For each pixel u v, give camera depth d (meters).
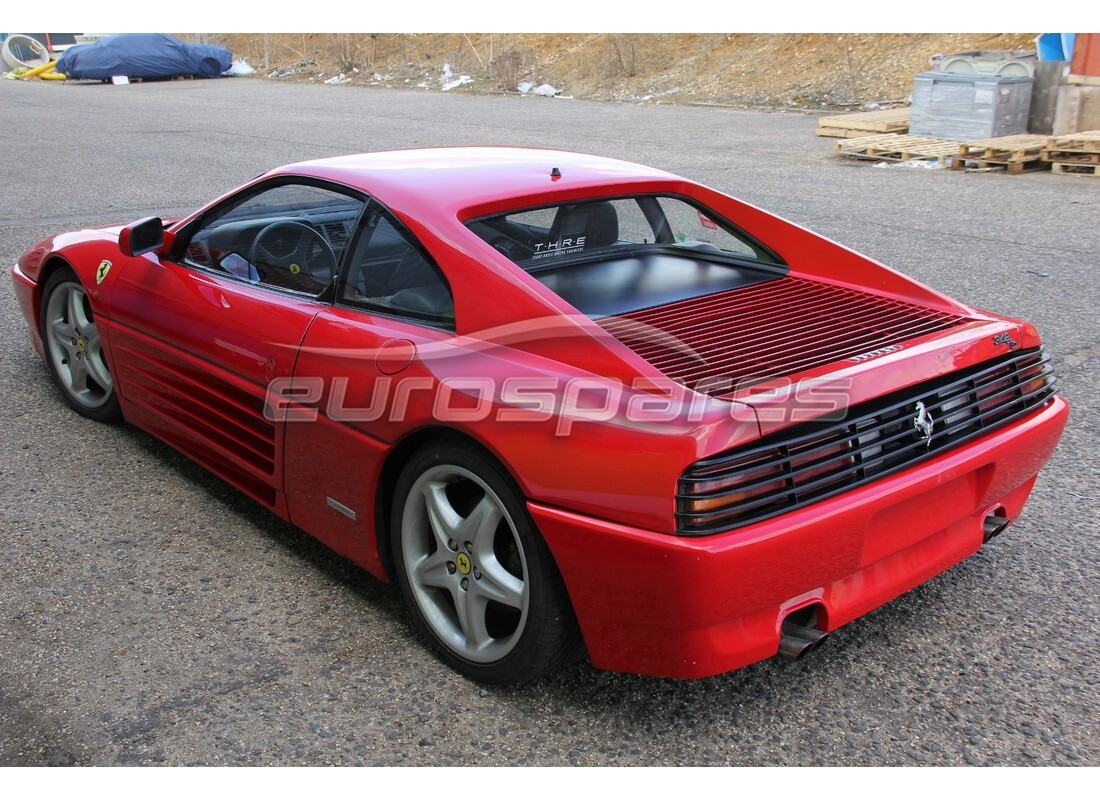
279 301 3.23
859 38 21.34
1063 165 11.84
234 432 3.42
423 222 2.88
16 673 2.74
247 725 2.56
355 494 2.93
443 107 21.08
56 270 4.46
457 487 2.78
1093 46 12.86
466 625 2.72
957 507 2.76
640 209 3.35
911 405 2.60
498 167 3.32
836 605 2.52
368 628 3.01
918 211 9.51
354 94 24.84
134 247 3.67
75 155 13.45
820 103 19.41
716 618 2.29
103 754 2.44
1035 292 6.68
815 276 3.36
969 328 2.87
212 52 31.88
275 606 3.11
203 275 3.62
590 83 23.92
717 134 15.78
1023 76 13.12
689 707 2.67
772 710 2.66
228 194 3.65
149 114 19.70
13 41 34.44
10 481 3.92
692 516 2.21
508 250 2.97
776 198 10.14
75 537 3.51
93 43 30.42
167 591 3.18
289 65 32.88
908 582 2.69
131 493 3.85
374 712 2.62
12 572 3.27
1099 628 3.04
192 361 3.54
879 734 2.57
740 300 3.09
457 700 2.69
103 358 4.33
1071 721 2.62
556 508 2.39
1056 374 5.17
